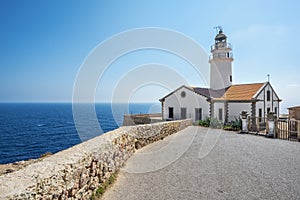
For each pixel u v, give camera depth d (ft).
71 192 12.10
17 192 7.89
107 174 19.02
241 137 46.42
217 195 15.92
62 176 11.12
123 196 15.88
